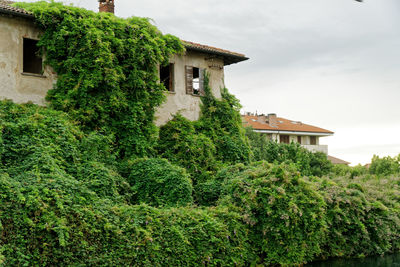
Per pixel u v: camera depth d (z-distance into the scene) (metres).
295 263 15.33
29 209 10.15
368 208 18.45
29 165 12.95
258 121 54.03
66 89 18.42
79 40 18.33
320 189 18.23
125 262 11.06
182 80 23.64
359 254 18.34
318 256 17.36
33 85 18.17
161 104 21.55
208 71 24.83
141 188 16.34
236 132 24.38
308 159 34.97
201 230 12.62
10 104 16.78
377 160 40.59
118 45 19.08
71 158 15.05
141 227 11.68
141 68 20.16
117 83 18.86
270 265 14.90
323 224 15.62
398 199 22.52
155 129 20.39
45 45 18.38
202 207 15.82
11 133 14.53
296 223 14.77
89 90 18.44
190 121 23.05
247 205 14.58
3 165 13.45
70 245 10.42
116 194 14.52
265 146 35.12
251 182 15.25
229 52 25.33
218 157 22.80
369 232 18.92
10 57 17.67
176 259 12.00
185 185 16.20
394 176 27.22
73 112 17.81
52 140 14.98
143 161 17.47
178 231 12.06
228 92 25.45
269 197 14.55
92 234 10.83
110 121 19.06
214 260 12.88
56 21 18.25
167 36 21.69
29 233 9.95
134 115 19.39
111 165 17.11
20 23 18.03
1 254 9.23
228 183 16.75
